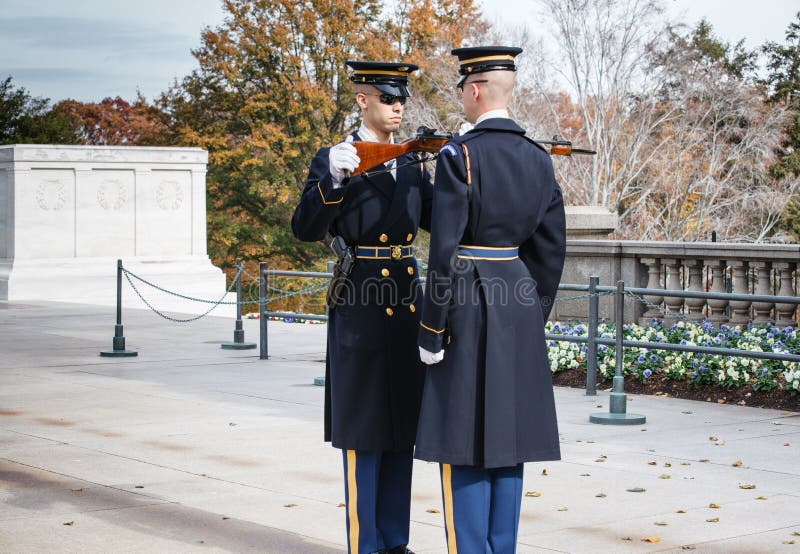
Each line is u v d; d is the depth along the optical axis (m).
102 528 5.43
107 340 15.13
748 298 8.76
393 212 5.04
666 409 9.12
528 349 4.59
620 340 8.91
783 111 32.25
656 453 7.31
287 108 40.53
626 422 8.40
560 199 4.79
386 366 4.96
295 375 11.40
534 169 4.62
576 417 8.74
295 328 17.19
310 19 39.62
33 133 44.88
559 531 5.41
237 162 40.66
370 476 4.96
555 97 33.12
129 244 25.69
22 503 5.93
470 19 39.06
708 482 6.47
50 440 7.74
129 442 7.67
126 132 54.41
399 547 5.07
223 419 8.64
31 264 24.20
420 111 35.38
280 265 43.03
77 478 6.54
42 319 18.66
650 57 30.81
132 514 5.71
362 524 4.94
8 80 44.91
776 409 9.11
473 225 4.52
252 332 16.28
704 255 12.45
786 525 5.53
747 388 9.59
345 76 40.22
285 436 7.92
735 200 30.66
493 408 4.41
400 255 5.09
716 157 30.61
